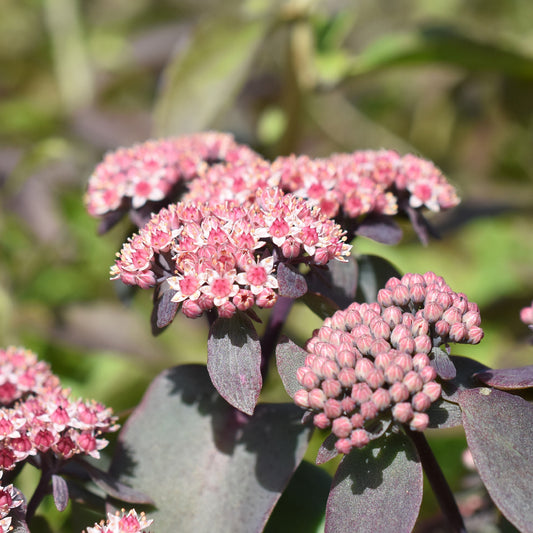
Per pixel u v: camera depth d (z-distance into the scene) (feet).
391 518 1.70
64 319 2.49
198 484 1.86
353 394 1.70
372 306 1.78
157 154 1.97
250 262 1.74
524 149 3.48
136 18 4.54
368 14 4.41
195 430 1.89
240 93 3.46
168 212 1.82
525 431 1.71
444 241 3.13
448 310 1.76
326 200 1.87
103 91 3.39
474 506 2.02
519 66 2.87
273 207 1.79
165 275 1.79
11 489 1.76
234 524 1.83
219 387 1.72
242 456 1.87
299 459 1.86
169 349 2.60
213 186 1.90
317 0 2.73
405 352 1.73
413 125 3.69
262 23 2.66
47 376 1.94
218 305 1.73
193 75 2.64
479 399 1.73
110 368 2.66
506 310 2.89
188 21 3.60
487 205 2.82
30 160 3.01
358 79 2.87
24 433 1.80
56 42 3.62
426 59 2.81
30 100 3.85
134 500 1.81
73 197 2.92
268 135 3.13
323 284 1.89
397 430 1.74
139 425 1.90
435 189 1.95
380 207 1.90
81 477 1.87
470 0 4.12
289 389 1.75
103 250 2.90
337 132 3.50
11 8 4.14
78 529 1.93
